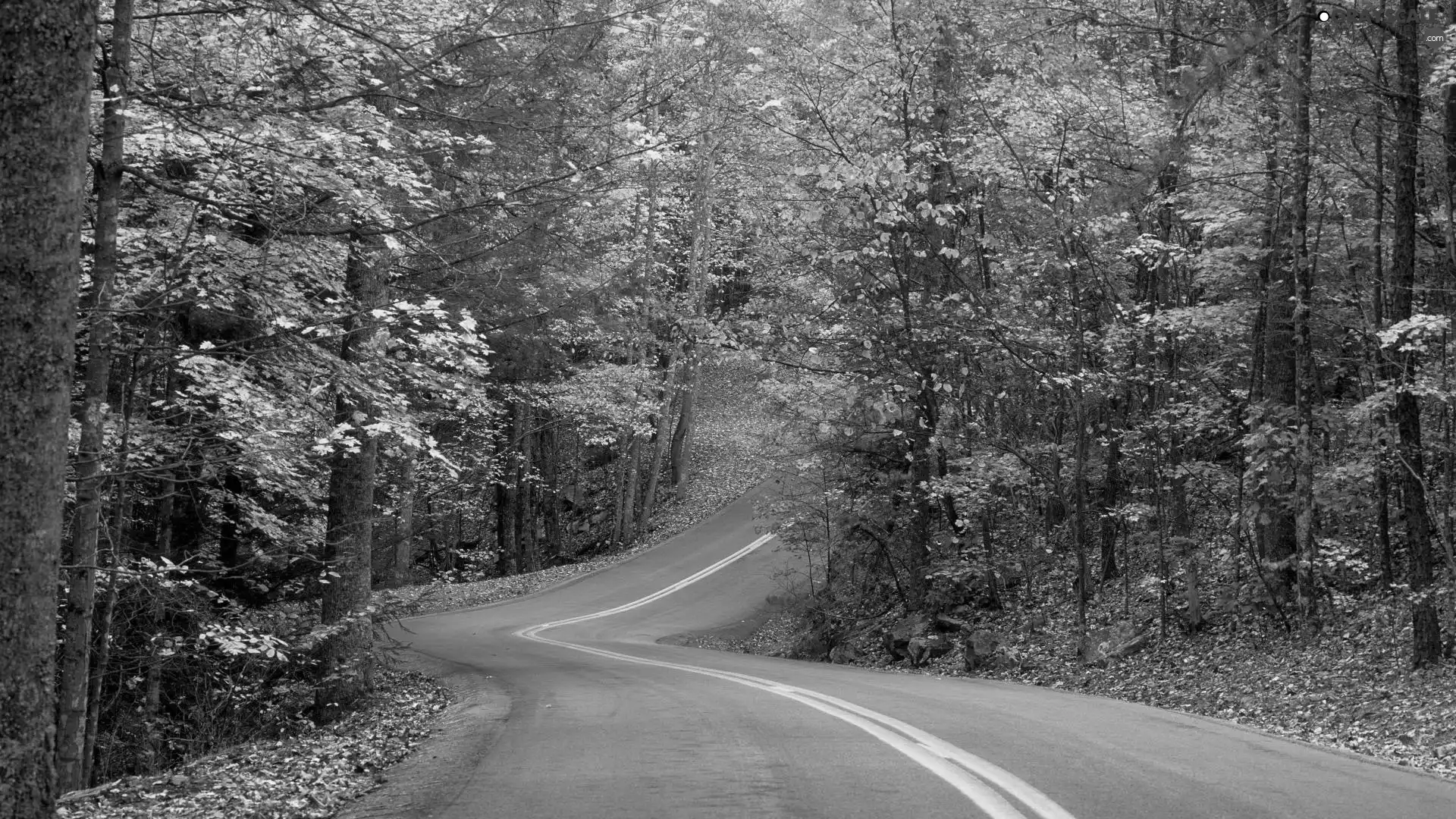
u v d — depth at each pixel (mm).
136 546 16328
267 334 10891
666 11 13852
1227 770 7348
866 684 14445
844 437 24203
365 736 12516
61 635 13844
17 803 4770
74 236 5094
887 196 18688
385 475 25438
